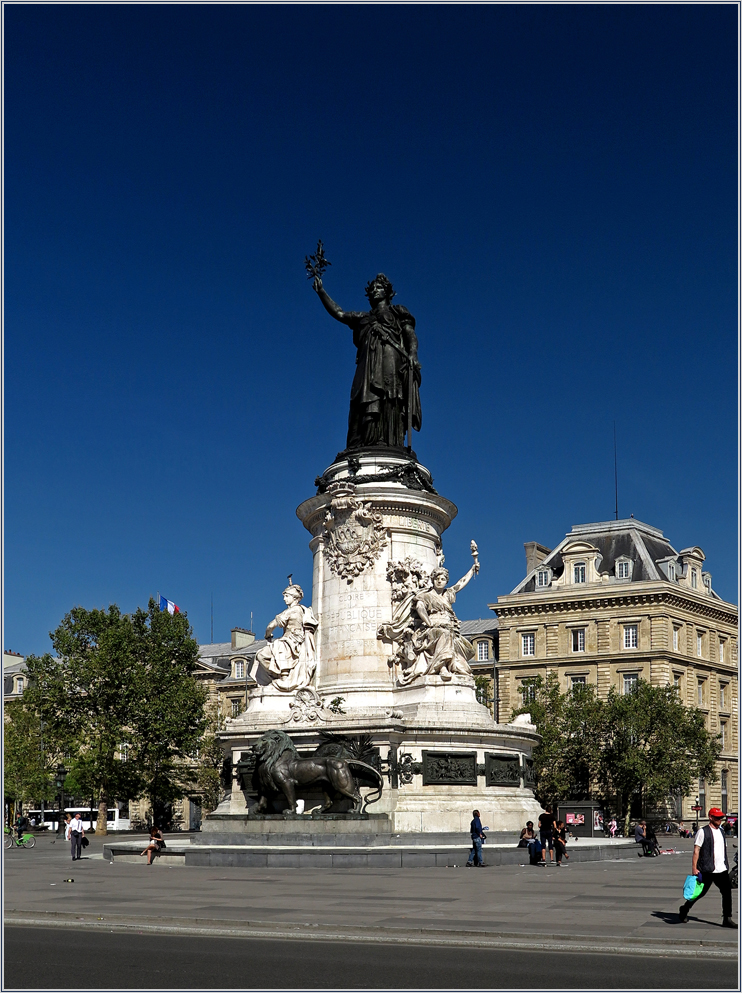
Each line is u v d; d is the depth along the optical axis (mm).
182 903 18422
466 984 11727
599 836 50938
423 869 25219
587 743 72375
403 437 38031
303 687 34156
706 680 86875
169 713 66250
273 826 28344
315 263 39938
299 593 36094
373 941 14711
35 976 12055
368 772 29219
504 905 18062
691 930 15344
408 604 34062
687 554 87812
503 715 87188
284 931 15391
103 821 65188
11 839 52844
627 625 83750
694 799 80062
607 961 13336
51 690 65875
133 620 70625
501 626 89062
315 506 36781
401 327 38750
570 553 87750
